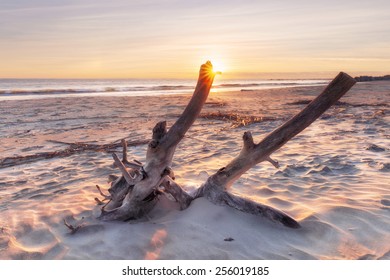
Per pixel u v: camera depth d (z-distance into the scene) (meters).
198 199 3.52
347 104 14.20
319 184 4.43
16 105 16.52
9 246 3.07
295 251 2.91
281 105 15.71
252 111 13.37
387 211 3.50
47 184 4.88
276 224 3.26
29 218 3.63
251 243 3.02
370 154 5.84
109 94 26.44
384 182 4.41
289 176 4.81
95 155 6.54
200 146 7.09
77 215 3.68
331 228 3.20
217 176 3.46
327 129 8.50
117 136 8.62
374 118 9.77
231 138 7.80
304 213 3.50
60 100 19.38
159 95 24.58
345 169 5.05
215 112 12.76
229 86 45.22
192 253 2.89
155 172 3.38
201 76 3.22
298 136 7.73
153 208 3.65
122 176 3.56
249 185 4.45
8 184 4.96
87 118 12.10
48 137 8.73
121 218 3.46
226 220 3.29
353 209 3.51
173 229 3.20
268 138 3.30
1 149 7.45
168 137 3.30
